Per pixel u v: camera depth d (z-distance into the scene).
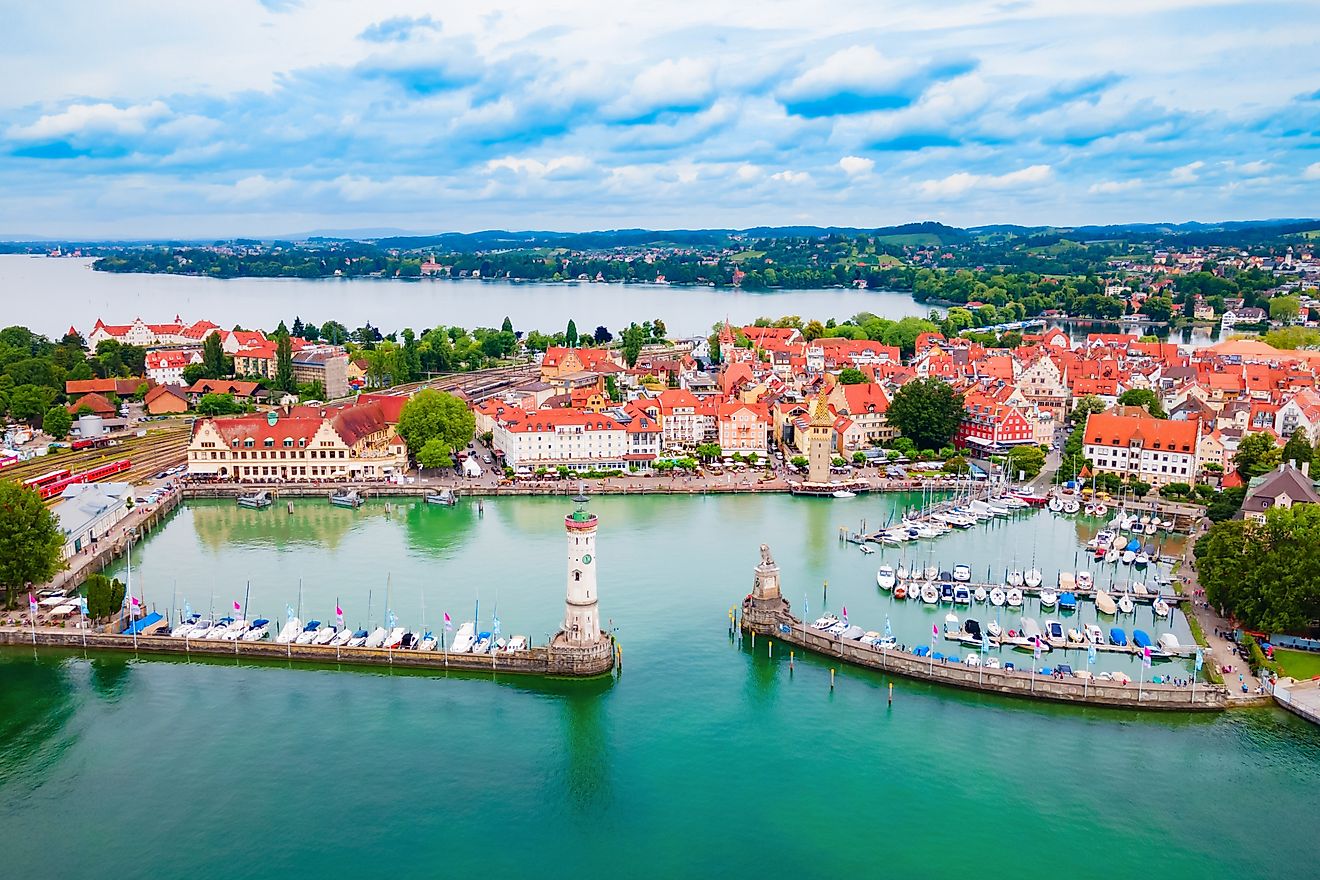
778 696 154.25
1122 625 180.00
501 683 157.88
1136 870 115.25
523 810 125.88
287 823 122.69
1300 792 129.25
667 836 121.12
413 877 113.75
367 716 147.75
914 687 157.50
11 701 151.50
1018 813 125.56
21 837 119.69
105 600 173.25
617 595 193.50
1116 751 138.88
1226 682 154.25
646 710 149.88
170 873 113.75
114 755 137.00
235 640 166.88
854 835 121.19
